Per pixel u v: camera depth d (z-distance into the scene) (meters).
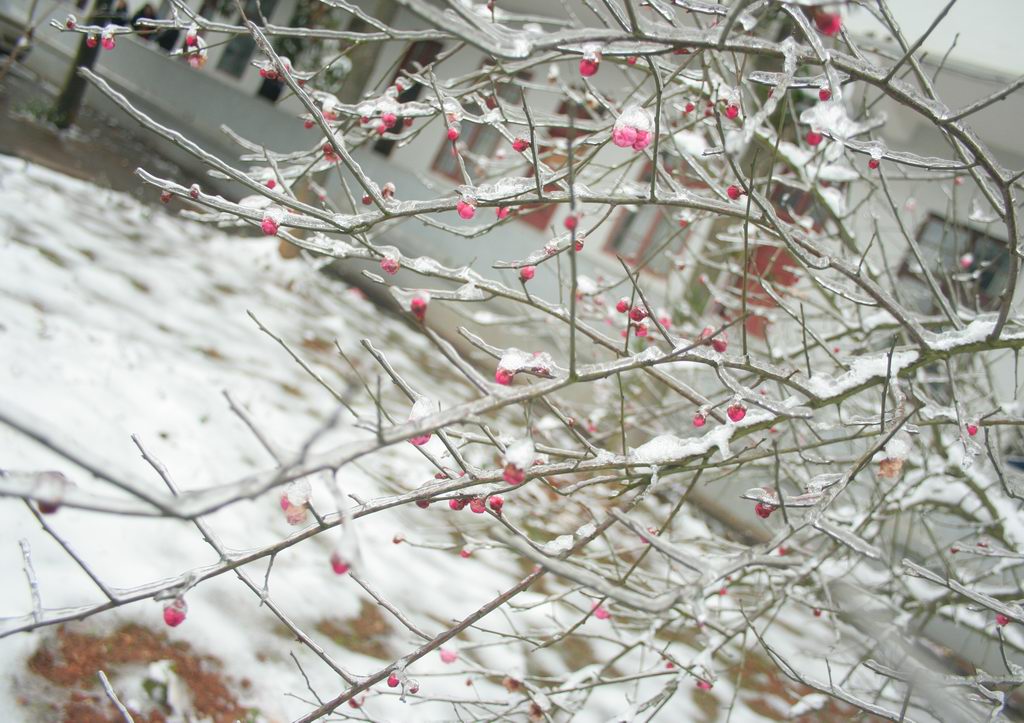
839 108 2.03
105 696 3.61
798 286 7.42
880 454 2.29
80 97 14.91
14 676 3.51
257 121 16.75
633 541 6.94
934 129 10.30
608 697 5.37
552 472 2.28
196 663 4.05
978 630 4.89
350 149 3.29
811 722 5.78
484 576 6.27
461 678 4.79
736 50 1.89
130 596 1.74
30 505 1.65
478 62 14.73
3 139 12.12
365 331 10.98
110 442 5.31
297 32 2.99
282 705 4.05
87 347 6.44
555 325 6.08
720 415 2.51
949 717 2.17
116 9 11.12
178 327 8.02
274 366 8.12
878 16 2.42
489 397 1.68
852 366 2.64
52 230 9.00
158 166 15.98
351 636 4.80
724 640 3.41
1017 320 3.35
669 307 7.40
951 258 10.04
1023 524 4.66
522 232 13.38
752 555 1.82
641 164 11.78
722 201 2.57
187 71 17.97
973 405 5.80
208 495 1.26
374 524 6.18
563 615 6.06
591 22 8.03
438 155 14.85
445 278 2.34
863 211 8.20
